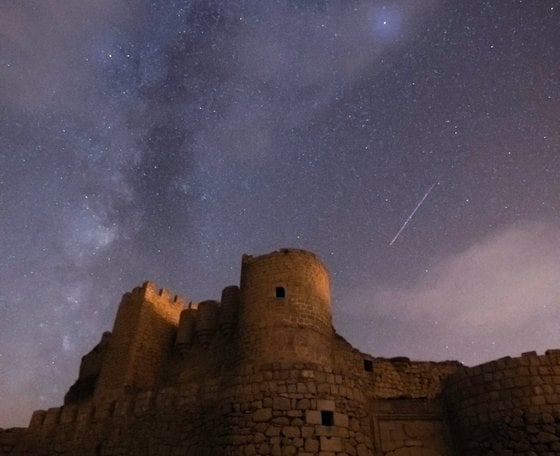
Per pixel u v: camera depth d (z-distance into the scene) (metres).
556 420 11.70
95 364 27.66
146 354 24.86
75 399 25.88
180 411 14.79
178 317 28.16
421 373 20.06
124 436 15.66
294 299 19.48
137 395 16.67
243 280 21.50
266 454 11.78
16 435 18.52
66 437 17.39
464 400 13.45
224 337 23.14
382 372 19.89
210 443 13.11
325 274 21.77
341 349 20.03
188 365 24.22
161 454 14.15
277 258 20.98
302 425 12.18
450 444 13.57
